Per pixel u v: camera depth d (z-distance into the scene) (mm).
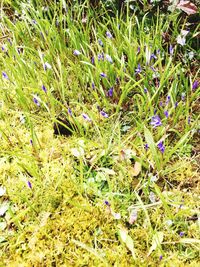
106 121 364
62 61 403
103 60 380
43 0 464
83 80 384
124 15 443
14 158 340
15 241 289
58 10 450
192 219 294
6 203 312
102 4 411
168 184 318
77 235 289
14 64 411
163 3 417
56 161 337
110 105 372
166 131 344
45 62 377
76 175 330
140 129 328
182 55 396
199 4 405
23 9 429
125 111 371
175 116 346
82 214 301
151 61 381
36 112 380
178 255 276
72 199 311
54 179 324
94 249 281
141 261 274
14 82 391
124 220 295
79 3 461
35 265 276
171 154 308
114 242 286
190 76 355
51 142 351
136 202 304
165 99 373
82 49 386
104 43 399
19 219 300
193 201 304
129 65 373
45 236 291
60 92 375
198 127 346
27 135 358
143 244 283
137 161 311
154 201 302
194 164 329
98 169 320
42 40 424
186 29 419
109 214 298
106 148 331
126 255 277
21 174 320
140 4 442
